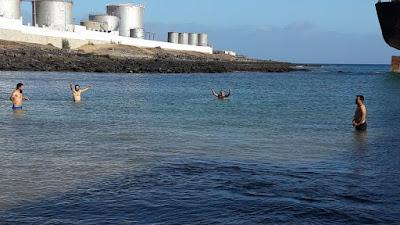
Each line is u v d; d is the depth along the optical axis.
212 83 56.31
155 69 77.94
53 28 100.44
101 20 120.81
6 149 14.20
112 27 122.25
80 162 12.53
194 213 8.41
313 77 81.00
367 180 10.90
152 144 15.63
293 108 29.53
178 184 10.37
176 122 21.81
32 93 35.34
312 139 17.33
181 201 9.09
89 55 82.75
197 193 9.65
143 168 11.92
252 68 101.50
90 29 113.81
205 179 10.84
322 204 8.96
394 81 69.19
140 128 19.50
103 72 72.06
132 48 108.69
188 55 122.25
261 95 40.34
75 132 17.95
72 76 59.91
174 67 81.62
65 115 23.45
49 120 21.34
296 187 10.19
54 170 11.56
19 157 13.03
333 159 13.46
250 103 32.62
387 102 35.03
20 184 10.23
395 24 71.00
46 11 102.81
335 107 30.50
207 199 9.23
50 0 102.62
